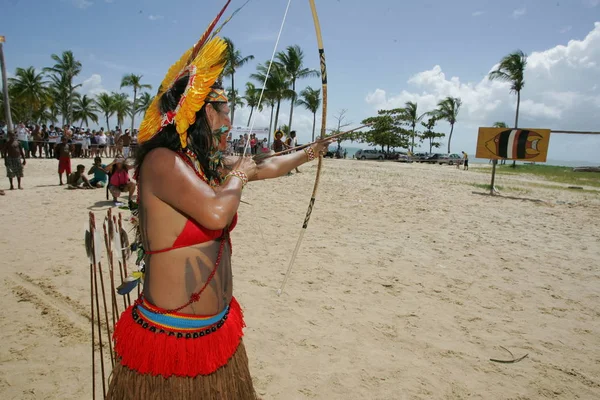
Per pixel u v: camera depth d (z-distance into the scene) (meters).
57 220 8.03
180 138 1.68
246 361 1.98
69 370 3.27
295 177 17.45
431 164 45.06
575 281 5.71
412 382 3.31
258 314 4.34
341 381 3.28
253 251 6.52
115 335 1.85
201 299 1.76
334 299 4.80
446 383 3.32
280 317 4.30
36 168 17.31
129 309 1.88
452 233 8.27
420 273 5.80
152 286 1.75
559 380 3.41
